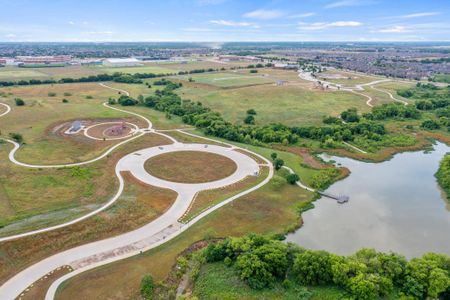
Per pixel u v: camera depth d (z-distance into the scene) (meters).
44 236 71.38
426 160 125.19
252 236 67.69
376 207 90.44
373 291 54.69
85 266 63.50
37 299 55.75
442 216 86.81
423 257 61.28
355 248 72.81
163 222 78.69
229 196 91.25
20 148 122.19
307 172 109.31
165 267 64.25
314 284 58.41
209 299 55.81
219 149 126.56
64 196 89.19
